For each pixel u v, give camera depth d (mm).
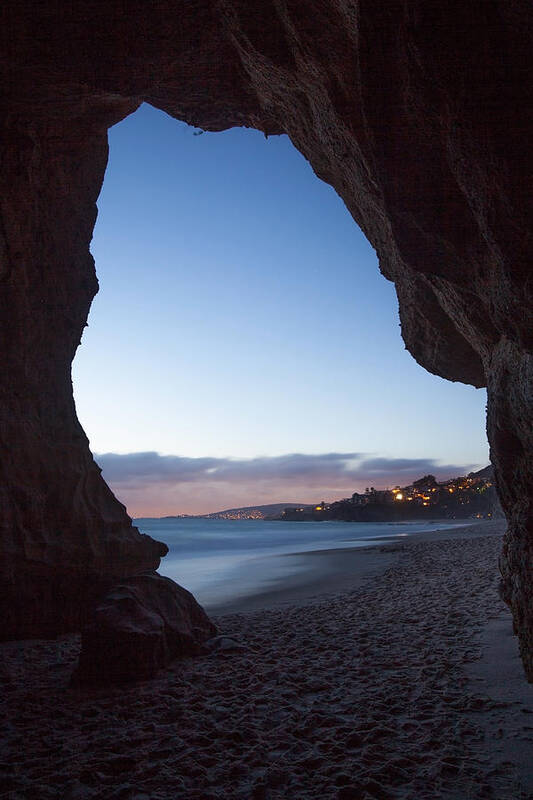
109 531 9391
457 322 5398
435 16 2402
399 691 5004
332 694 5059
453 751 3711
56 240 9258
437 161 3074
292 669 5914
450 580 11594
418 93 2740
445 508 133125
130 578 6832
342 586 12633
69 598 8422
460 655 5953
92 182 9656
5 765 3846
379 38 2881
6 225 8211
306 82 4980
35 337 8969
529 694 4641
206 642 6945
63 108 7730
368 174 5074
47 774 3715
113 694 5309
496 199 2574
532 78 2336
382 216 5816
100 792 3436
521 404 4039
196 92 6715
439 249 3434
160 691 5316
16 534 7992
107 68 6191
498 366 4590
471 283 3506
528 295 2746
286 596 11766
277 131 7688
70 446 9328
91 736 4344
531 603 4609
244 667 6043
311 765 3682
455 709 4465
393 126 3051
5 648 7426
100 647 5680
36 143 8156
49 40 5781
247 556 25203
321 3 3809
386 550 21859
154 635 5871
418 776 3424
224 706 4883
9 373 8500
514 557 4977
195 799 3314
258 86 6066
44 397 9180
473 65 2406
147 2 5266
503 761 3539
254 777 3559
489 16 2311
